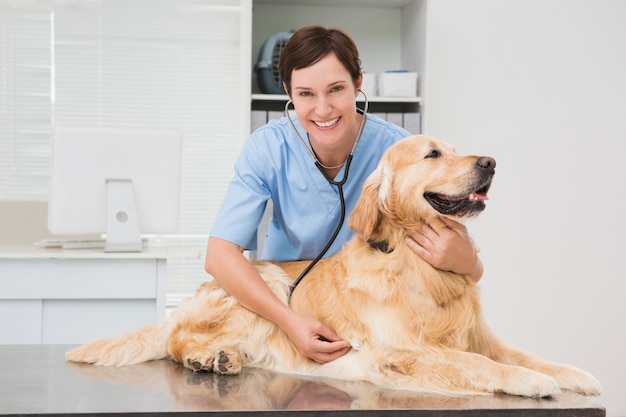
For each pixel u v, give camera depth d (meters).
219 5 4.08
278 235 1.89
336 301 1.58
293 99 1.62
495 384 1.40
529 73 3.72
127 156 2.89
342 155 1.76
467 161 1.51
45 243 3.05
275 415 1.31
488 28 3.69
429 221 1.54
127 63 4.03
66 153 2.82
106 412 1.31
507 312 3.76
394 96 3.36
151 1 4.03
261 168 1.76
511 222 3.75
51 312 2.71
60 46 3.97
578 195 3.77
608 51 3.74
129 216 2.86
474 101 3.71
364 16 3.71
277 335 1.64
